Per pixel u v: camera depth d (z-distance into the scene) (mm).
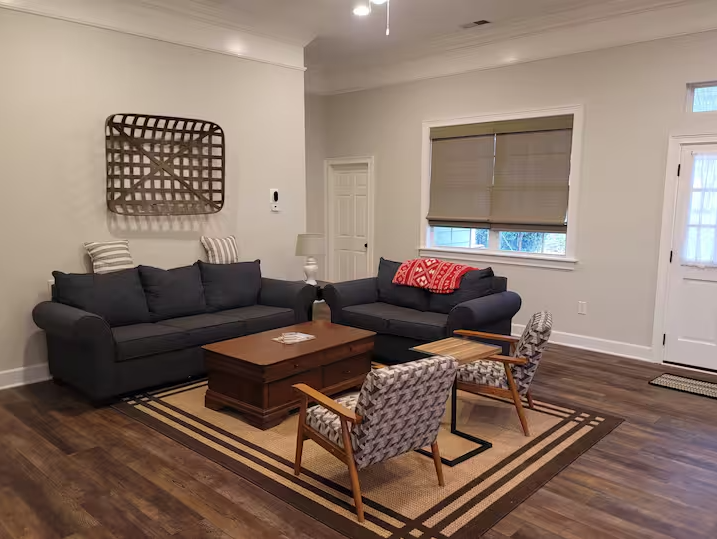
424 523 2385
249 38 5320
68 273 4152
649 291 4832
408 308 4879
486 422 3480
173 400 3814
